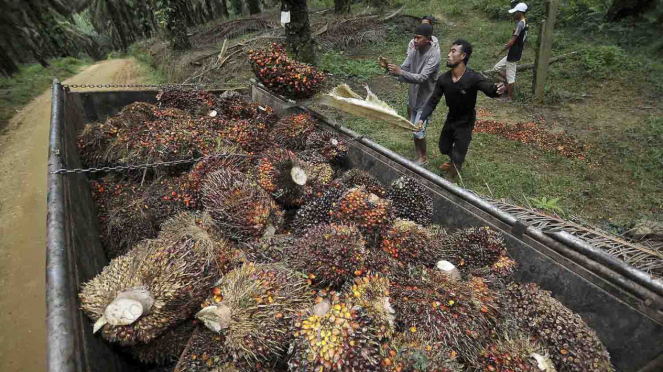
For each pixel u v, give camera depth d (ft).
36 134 33.83
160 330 7.13
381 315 6.89
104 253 10.93
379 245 9.66
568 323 7.11
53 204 8.32
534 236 8.52
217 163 12.53
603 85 30.78
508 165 20.65
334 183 12.09
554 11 26.55
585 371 6.64
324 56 37.29
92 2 113.09
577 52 35.96
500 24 47.80
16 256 17.87
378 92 31.50
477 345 6.96
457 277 8.44
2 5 72.33
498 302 7.81
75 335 5.85
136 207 11.78
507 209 12.53
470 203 10.00
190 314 7.64
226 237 9.95
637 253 10.57
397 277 8.09
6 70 53.16
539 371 6.49
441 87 17.03
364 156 13.89
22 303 15.02
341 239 8.59
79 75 59.26
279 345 6.93
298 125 15.46
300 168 11.89
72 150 12.98
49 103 43.29
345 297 7.25
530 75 33.73
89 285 7.00
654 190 18.06
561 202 17.40
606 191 18.24
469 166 20.51
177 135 13.88
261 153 13.70
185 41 49.52
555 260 8.12
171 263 7.38
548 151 22.03
